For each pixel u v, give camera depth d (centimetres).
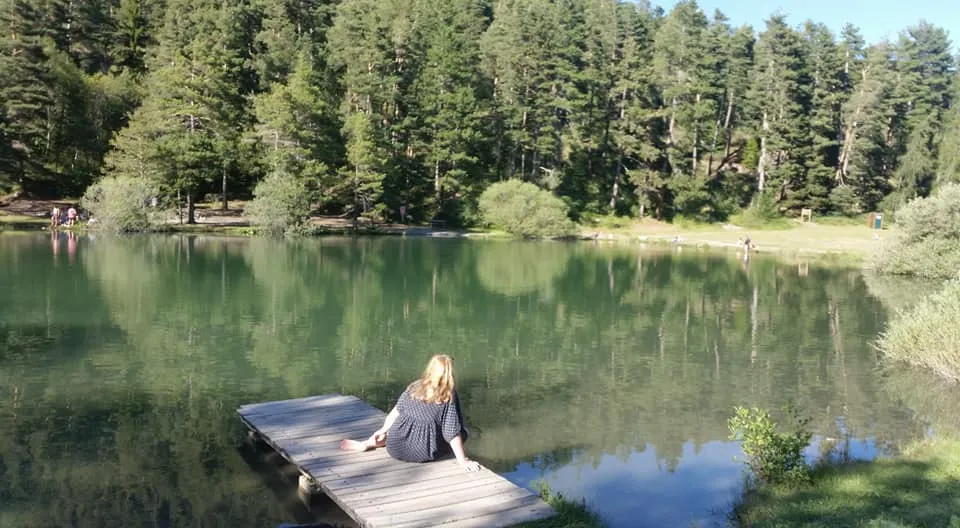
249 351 1393
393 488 642
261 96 5066
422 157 5519
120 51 6469
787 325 1881
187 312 1767
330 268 2795
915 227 3156
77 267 2467
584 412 1068
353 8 6312
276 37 5875
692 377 1299
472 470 689
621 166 6256
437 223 5406
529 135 5975
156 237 3731
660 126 6303
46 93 4866
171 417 972
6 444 855
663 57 6353
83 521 655
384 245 3934
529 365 1375
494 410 1075
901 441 938
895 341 1434
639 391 1199
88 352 1332
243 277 2427
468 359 1416
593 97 6053
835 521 611
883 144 6775
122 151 4616
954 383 1269
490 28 7031
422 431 699
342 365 1311
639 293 2447
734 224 6022
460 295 2248
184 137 4284
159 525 648
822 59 6569
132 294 1988
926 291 2622
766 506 678
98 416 970
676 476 808
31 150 4859
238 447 856
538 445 916
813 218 6322
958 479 703
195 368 1247
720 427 1003
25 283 2102
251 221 4178
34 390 1086
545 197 5000
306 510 682
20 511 674
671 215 6134
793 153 6225
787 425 1012
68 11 6375
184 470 782
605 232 5434
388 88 5412
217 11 5766
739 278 2977
